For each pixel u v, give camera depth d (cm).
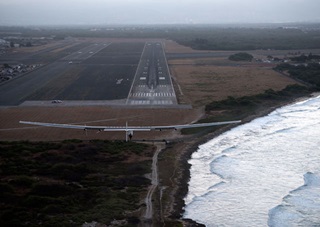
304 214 5228
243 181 6250
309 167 6869
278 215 5194
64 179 5838
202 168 6731
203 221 5000
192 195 5728
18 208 4750
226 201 5562
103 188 5591
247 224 4975
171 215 5050
